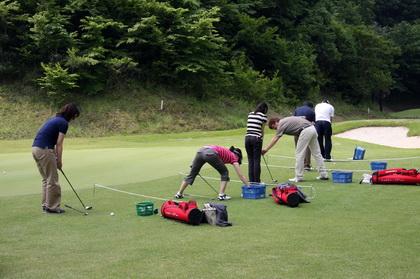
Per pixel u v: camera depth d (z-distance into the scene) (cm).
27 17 2870
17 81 2916
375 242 493
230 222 606
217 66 3338
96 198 795
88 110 2852
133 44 3159
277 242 498
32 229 589
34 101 2814
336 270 404
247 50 4094
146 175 1016
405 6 7275
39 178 994
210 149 761
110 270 415
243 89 3675
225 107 3384
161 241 516
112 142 2155
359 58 5297
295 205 700
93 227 597
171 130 2906
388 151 1523
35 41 2862
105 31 3105
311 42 4794
